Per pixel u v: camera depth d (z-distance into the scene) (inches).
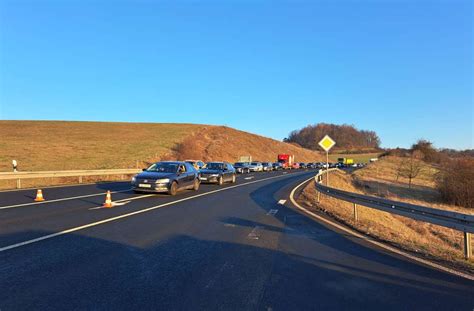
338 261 279.9
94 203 552.1
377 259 288.0
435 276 247.4
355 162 5221.5
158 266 254.7
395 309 190.7
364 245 336.2
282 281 230.7
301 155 4756.4
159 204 568.4
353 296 207.8
